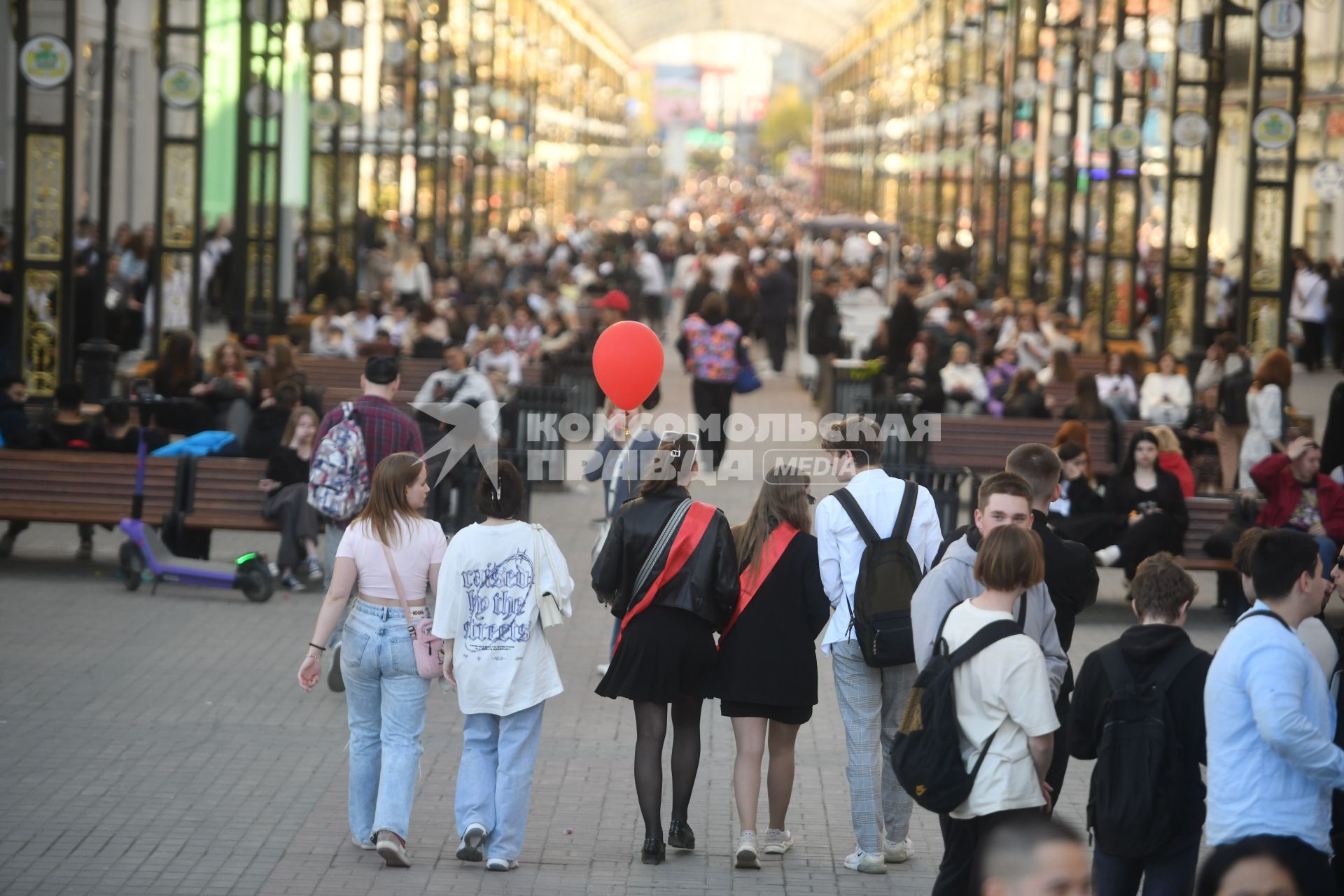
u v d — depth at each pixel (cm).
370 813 2456
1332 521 3988
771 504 2445
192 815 2580
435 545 2433
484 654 2373
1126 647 1908
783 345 9931
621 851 2486
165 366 5647
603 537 3288
